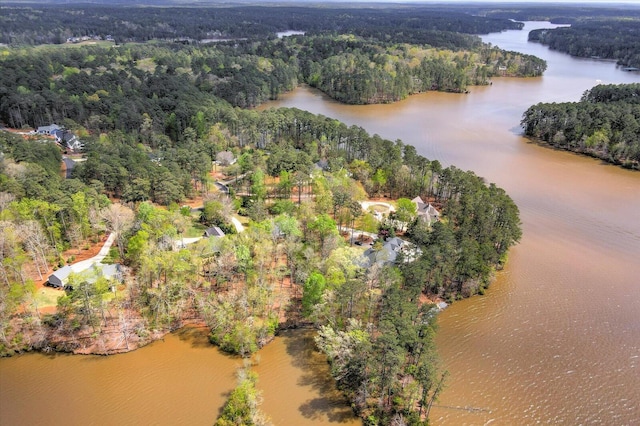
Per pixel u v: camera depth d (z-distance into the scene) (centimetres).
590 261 12594
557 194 16950
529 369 8925
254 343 9056
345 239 12450
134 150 17525
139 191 13900
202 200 15312
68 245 11562
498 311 10512
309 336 9538
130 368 8644
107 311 9569
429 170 15938
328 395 8169
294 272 10856
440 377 8369
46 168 15275
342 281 9312
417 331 8100
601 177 18662
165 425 7550
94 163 14662
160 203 14575
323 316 9412
